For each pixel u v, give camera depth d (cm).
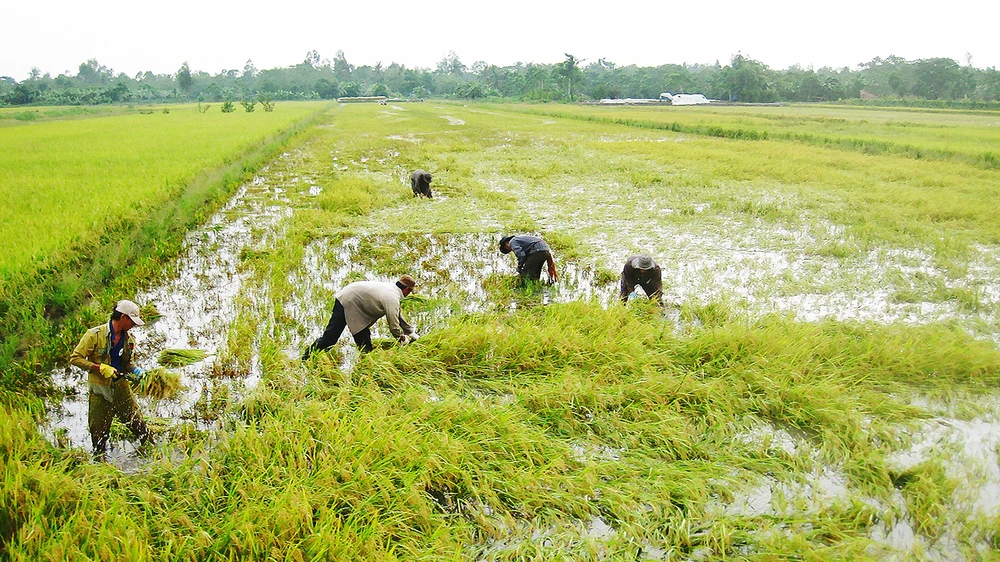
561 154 2556
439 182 1869
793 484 503
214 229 1298
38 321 750
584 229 1300
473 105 8731
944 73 8950
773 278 998
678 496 481
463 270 1052
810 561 411
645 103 8969
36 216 1152
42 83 10694
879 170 2027
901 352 690
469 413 559
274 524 423
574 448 548
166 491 468
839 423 564
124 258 1026
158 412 603
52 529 415
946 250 1118
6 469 452
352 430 521
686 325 807
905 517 465
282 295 903
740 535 436
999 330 803
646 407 596
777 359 672
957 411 603
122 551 399
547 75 10988
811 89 9331
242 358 704
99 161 1933
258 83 13550
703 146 2778
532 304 890
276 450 497
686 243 1202
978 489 482
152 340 769
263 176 2041
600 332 740
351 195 1559
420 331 784
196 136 2880
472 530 446
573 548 433
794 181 1850
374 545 409
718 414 577
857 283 980
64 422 591
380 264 1070
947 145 2489
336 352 714
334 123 4650
